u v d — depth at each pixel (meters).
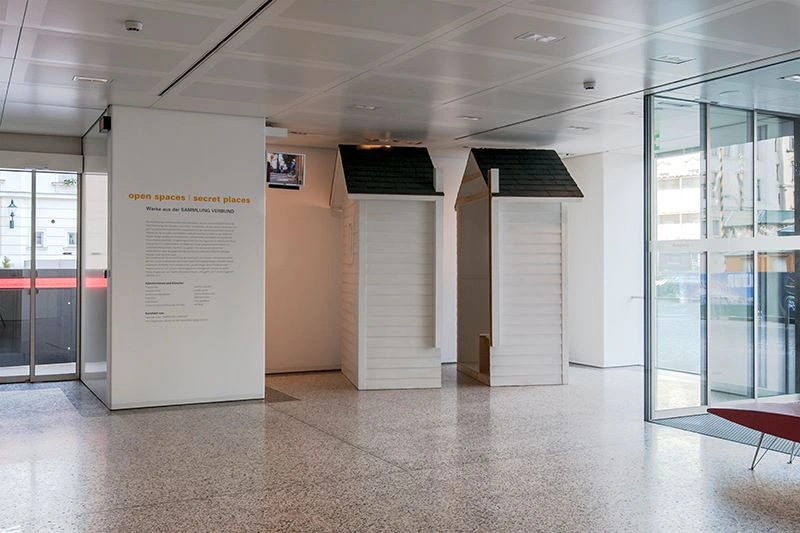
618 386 10.23
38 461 6.22
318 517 4.83
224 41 6.08
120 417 8.02
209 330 8.84
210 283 8.84
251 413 8.27
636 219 12.57
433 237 10.10
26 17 5.47
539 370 10.36
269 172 11.30
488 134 10.41
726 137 7.95
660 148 8.09
